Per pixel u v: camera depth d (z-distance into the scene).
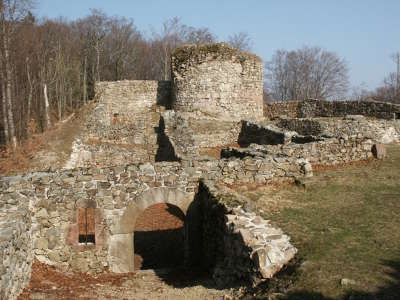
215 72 23.86
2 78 26.45
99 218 10.00
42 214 9.73
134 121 26.31
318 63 53.47
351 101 23.31
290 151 12.61
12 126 25.84
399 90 44.91
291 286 6.01
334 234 7.64
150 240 12.62
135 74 56.25
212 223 9.36
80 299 7.72
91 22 52.31
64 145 20.61
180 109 24.78
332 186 10.86
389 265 6.34
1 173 18.02
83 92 47.84
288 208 9.34
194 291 7.79
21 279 7.88
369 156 13.30
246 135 21.47
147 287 8.80
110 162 20.33
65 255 9.84
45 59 42.12
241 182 11.02
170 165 10.39
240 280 7.28
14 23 25.50
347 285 5.78
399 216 8.48
